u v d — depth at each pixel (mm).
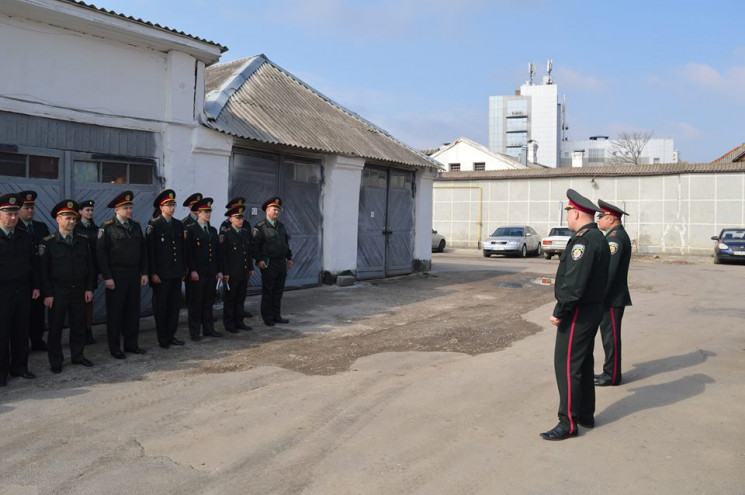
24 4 7324
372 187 14398
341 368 6625
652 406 5398
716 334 8703
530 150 51875
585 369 4766
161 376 6191
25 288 5988
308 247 12594
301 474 3906
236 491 3660
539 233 30328
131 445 4375
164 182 9250
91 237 7105
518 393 5734
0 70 7379
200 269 7812
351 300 11391
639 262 23562
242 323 8602
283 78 14953
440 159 44156
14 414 5008
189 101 9516
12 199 5805
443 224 32844
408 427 4793
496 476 3891
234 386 5879
